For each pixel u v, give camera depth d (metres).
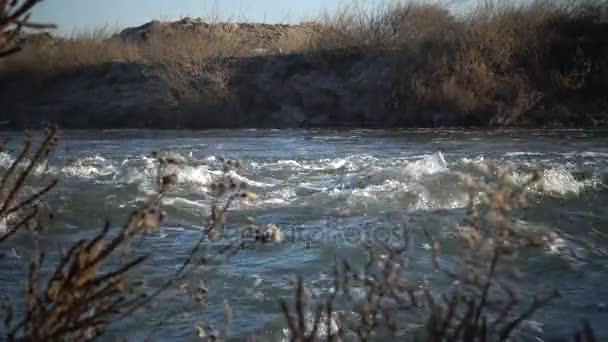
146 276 6.55
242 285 6.53
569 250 7.72
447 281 6.14
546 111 24.61
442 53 26.30
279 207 10.03
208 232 3.11
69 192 11.10
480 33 26.20
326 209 9.88
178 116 28.53
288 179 12.52
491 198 2.20
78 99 30.05
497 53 25.86
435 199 10.18
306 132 23.72
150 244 7.99
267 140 20.88
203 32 32.72
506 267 2.24
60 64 30.73
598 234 8.40
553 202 9.78
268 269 7.02
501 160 14.15
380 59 27.72
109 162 14.55
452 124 24.92
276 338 5.39
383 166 13.67
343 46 29.00
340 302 5.09
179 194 10.65
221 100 28.45
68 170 13.21
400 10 28.94
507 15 26.81
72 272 2.33
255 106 28.34
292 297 6.20
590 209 9.51
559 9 26.89
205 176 11.52
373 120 26.41
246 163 14.62
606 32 26.22
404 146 18.19
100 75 30.55
